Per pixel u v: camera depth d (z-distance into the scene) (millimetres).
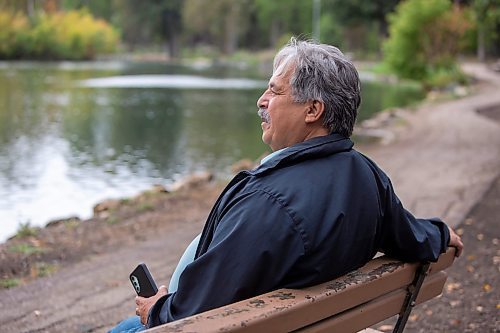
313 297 1783
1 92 31719
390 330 3832
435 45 33000
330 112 1994
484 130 15547
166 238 6152
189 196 8117
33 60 75188
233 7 93938
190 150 15164
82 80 42531
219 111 24734
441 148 12383
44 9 84750
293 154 1914
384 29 64125
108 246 5906
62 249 5754
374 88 36031
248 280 1784
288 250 1807
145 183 11148
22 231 6285
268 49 92688
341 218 1867
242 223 1804
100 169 12469
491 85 33281
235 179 2004
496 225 6176
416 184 8469
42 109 24531
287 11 84625
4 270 5148
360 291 1949
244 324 1611
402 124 17203
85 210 9031
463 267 4898
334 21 64562
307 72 1978
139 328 2223
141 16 99438
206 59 91500
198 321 1607
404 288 2221
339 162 1960
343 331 1966
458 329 3820
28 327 4090
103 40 85875
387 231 2137
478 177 8891
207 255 1797
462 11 33250
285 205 1825
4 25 72250
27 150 14844
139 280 2111
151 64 76375
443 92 30422
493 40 50562
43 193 10094
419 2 32656
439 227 2340
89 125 20016
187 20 95688
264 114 2084
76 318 4238
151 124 20500
